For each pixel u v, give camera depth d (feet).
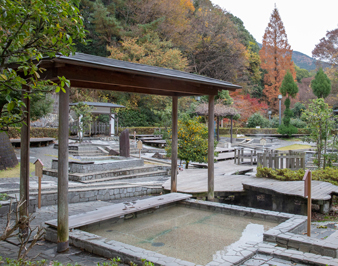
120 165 38.65
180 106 101.81
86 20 105.50
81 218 17.51
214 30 131.85
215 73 137.49
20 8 10.29
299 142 88.33
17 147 54.39
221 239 16.35
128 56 94.84
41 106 45.06
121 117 98.58
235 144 79.82
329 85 89.86
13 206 20.42
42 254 14.20
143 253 13.14
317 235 16.92
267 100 166.20
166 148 41.50
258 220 19.66
